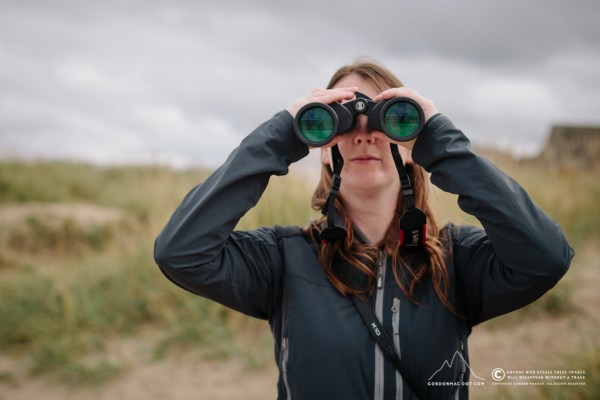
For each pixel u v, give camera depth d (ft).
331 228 5.10
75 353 14.65
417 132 4.97
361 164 5.32
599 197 21.93
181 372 13.64
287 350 4.98
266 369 13.48
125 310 16.47
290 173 18.66
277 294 5.33
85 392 13.09
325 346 4.82
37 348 15.02
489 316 5.20
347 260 5.12
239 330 15.12
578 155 27.50
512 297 4.90
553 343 12.38
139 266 17.58
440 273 5.06
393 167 5.46
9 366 14.44
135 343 15.15
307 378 4.81
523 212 4.60
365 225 5.57
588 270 16.11
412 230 5.06
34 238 24.61
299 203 17.31
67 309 16.21
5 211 27.37
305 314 4.96
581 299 14.23
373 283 5.11
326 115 5.16
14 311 16.38
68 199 32.27
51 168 37.06
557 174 24.57
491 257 5.03
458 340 5.07
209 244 4.79
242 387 12.83
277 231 5.51
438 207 6.15
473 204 4.71
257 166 4.97
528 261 4.58
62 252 24.27
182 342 14.88
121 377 13.55
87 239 25.02
